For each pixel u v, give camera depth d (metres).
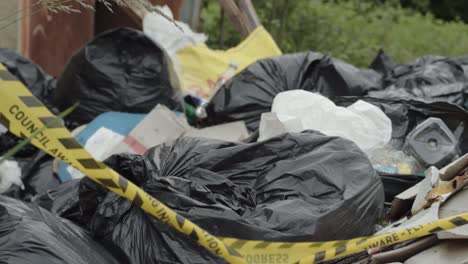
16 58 6.68
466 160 4.01
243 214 3.46
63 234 3.32
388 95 5.99
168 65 6.31
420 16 20.33
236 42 12.99
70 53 9.81
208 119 6.21
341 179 3.69
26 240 3.05
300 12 14.20
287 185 3.67
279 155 3.83
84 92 6.23
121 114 5.84
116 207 3.51
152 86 6.23
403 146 5.30
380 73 7.27
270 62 6.16
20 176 5.39
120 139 5.59
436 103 5.52
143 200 2.49
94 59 6.21
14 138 5.82
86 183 3.64
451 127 5.55
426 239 3.48
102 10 10.55
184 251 3.26
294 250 3.31
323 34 14.11
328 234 3.43
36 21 8.47
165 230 3.30
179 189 3.48
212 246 2.61
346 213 3.53
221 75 7.51
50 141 2.40
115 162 3.59
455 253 3.36
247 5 9.53
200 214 3.32
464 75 6.56
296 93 4.96
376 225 4.11
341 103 5.66
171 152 3.85
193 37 7.88
